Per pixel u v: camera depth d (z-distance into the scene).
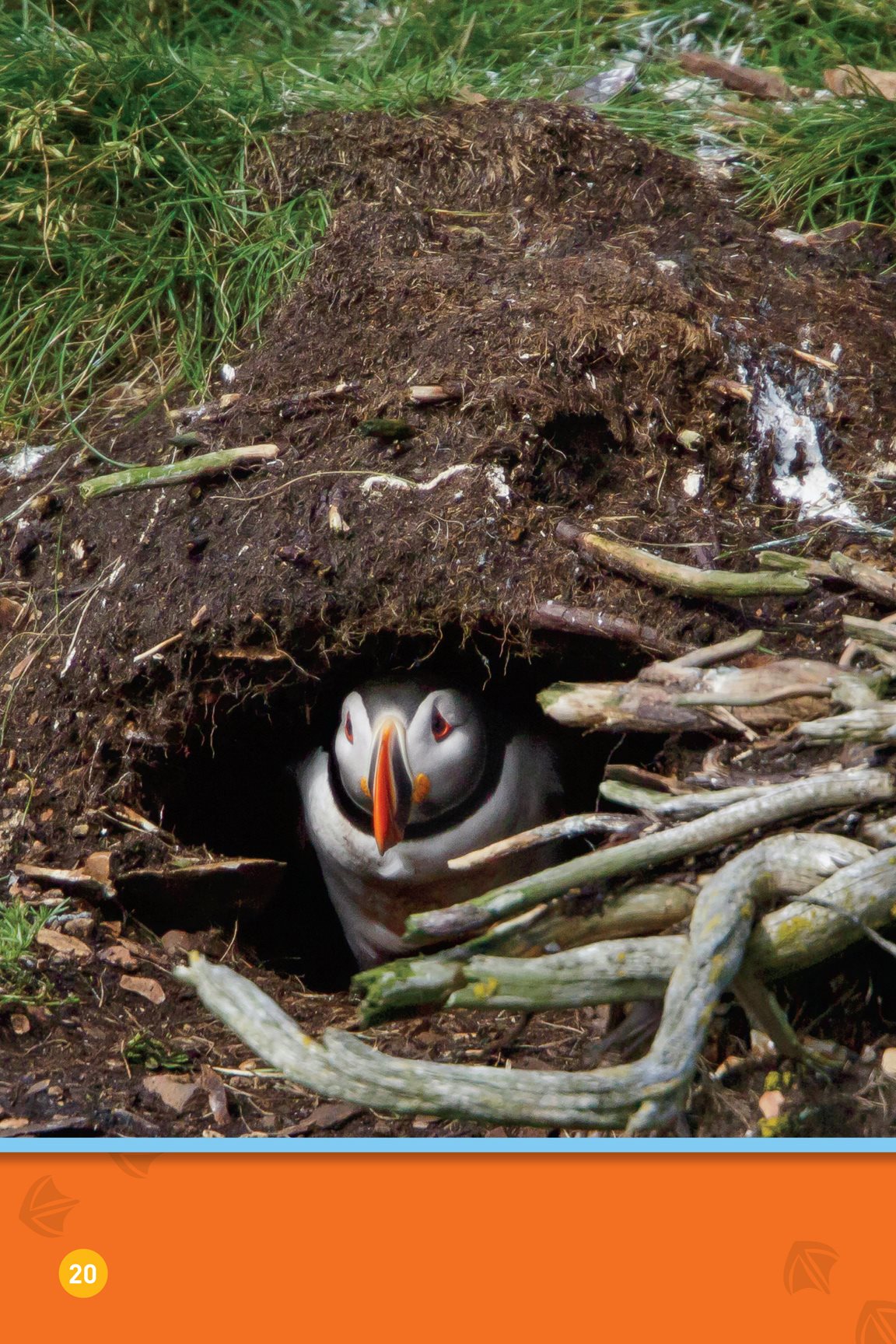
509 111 8.45
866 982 4.93
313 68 9.58
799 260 7.50
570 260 7.18
